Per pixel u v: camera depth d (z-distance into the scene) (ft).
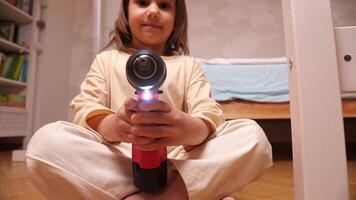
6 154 5.48
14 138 6.77
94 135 1.61
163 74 1.18
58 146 1.50
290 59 1.58
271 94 4.92
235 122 1.78
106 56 2.36
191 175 1.52
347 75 1.50
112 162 1.53
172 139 1.41
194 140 1.58
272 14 7.61
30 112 6.57
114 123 1.46
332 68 1.46
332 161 1.42
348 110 4.67
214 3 7.72
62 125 1.57
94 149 1.53
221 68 5.08
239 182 1.63
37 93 6.82
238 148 1.63
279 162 4.70
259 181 2.99
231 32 7.64
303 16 1.48
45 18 7.03
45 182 1.53
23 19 6.68
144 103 1.25
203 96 2.05
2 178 3.15
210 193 1.56
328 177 1.41
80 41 7.89
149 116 1.27
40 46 6.80
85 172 1.48
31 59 6.68
